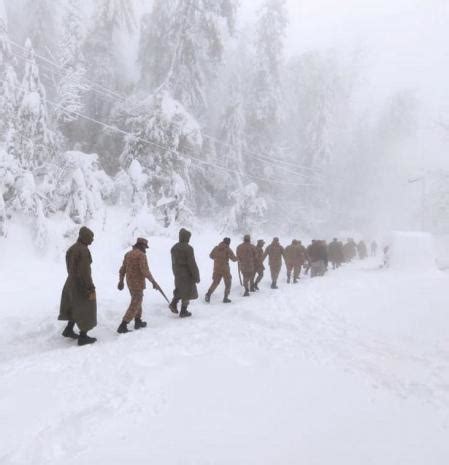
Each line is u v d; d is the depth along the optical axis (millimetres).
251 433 2986
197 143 19625
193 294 8031
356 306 7902
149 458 2611
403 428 3145
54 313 8227
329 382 4129
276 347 5379
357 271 14211
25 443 2857
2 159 12438
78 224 14211
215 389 3873
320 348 5363
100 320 7777
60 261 12328
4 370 4676
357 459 2621
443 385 4074
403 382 4172
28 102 15094
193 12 21312
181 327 6691
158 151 19453
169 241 15031
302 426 3123
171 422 3166
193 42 21281
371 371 4492
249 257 10781
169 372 4336
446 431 3123
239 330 6328
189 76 21969
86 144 22438
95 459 2609
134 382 4047
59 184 14922
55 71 23266
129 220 15773
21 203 12359
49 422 3201
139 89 23609
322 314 7438
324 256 14711
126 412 3346
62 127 21594
